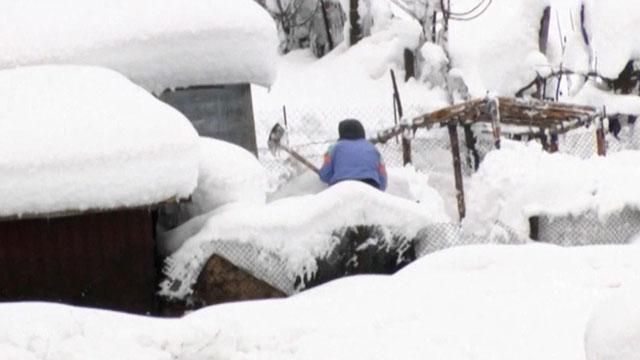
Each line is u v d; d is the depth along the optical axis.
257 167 27.42
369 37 69.88
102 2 31.03
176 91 31.55
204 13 31.30
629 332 10.45
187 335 18.14
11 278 23.95
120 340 18.06
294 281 24.58
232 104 32.19
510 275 22.34
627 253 23.36
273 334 18.70
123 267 24.36
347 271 25.03
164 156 24.03
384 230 25.20
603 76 53.31
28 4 30.77
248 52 31.83
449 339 18.19
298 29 74.25
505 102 43.56
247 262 24.47
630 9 53.34
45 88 25.27
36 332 18.08
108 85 25.30
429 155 46.91
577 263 23.00
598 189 28.73
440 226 25.91
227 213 24.86
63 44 29.80
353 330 18.95
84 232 24.20
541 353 17.30
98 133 23.91
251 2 32.62
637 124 51.16
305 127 54.84
